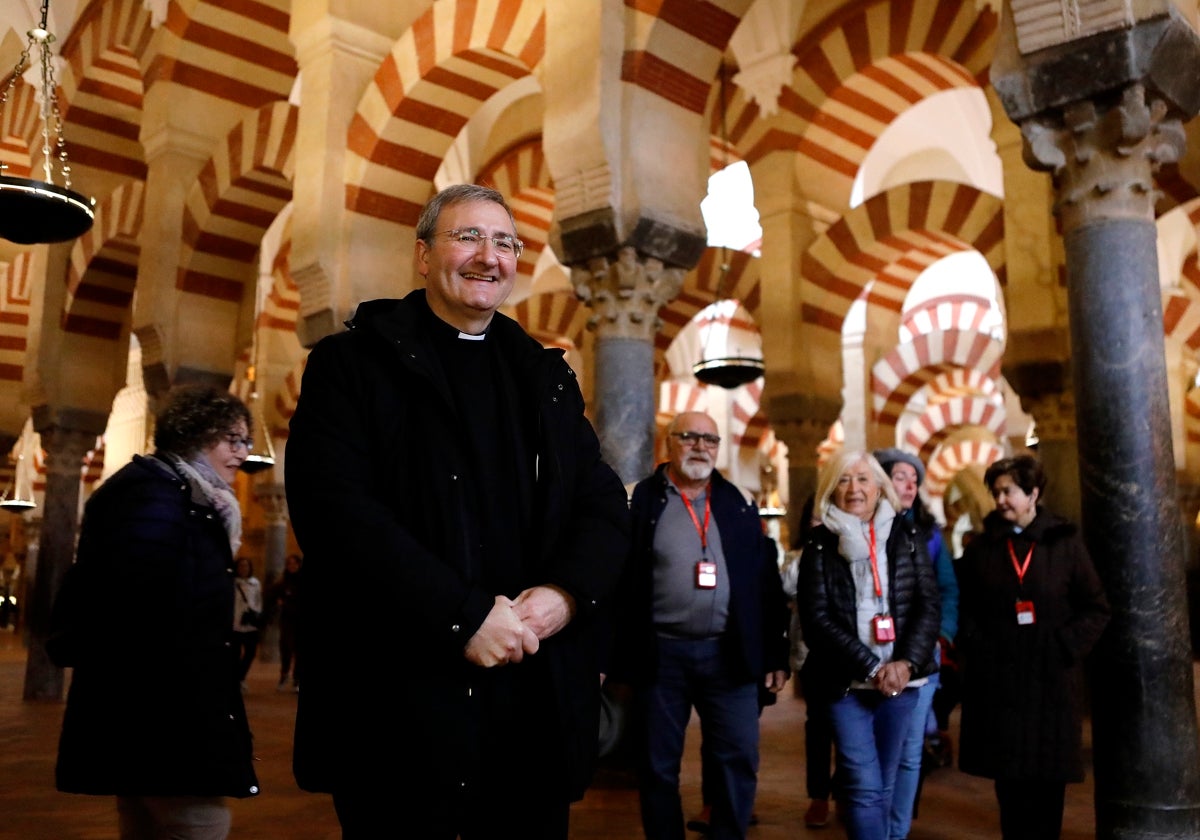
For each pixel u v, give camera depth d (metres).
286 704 8.91
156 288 8.09
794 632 4.30
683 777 5.17
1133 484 3.36
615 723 4.73
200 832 2.08
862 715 3.04
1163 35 3.30
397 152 6.58
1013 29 3.62
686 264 5.34
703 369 9.66
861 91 9.52
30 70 10.41
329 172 6.54
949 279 17.38
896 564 3.13
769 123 9.75
